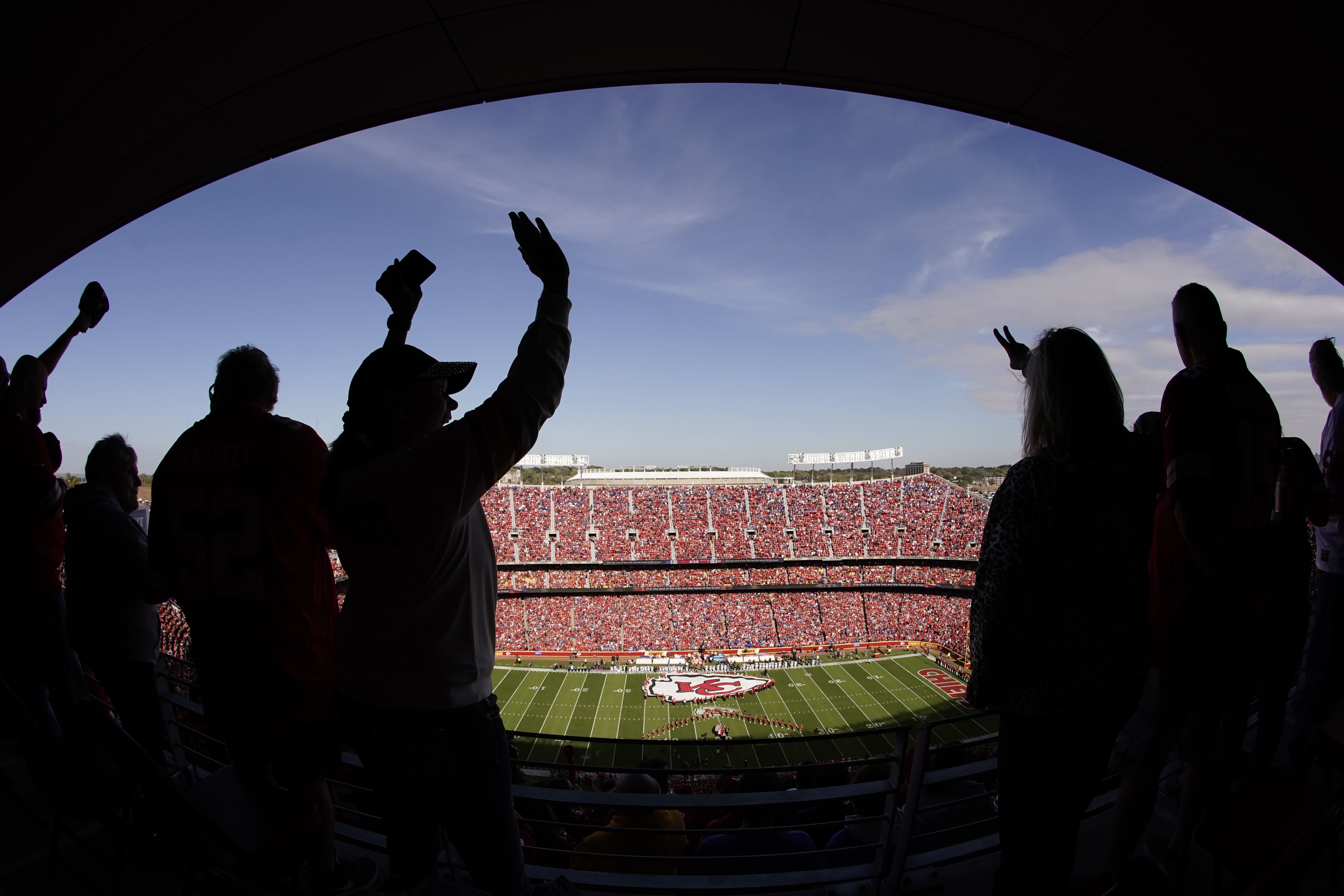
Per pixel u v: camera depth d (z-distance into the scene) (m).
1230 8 3.66
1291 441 3.54
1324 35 3.71
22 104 4.23
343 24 3.98
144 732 3.74
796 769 5.60
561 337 2.10
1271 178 4.96
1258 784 2.84
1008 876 2.31
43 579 4.00
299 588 2.63
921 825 4.20
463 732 1.99
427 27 4.07
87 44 3.88
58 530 4.12
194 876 2.27
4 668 4.08
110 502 3.55
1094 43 4.07
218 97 4.42
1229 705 3.50
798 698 32.62
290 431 2.66
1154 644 2.73
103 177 4.96
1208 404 2.46
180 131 4.67
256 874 2.16
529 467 87.44
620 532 52.81
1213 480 2.48
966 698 2.34
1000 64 4.39
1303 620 3.61
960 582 44.94
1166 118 4.60
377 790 2.25
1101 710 2.11
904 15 4.05
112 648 3.56
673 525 53.38
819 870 3.53
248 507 2.55
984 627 2.17
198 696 4.93
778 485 60.47
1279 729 3.72
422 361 2.14
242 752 2.76
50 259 5.78
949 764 4.71
